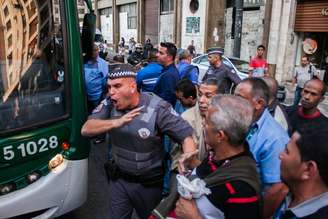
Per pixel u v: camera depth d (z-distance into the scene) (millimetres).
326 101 10312
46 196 3004
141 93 2713
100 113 2742
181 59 5992
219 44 17438
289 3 12383
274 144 2258
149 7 24016
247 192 1626
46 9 3104
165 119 2594
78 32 3236
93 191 4555
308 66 8219
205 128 1872
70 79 3129
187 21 18953
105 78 5652
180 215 1728
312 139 1410
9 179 2850
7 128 2828
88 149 3318
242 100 1834
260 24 14055
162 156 2777
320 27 11508
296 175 1450
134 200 2807
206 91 2820
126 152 2691
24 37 3039
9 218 2887
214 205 1659
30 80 3006
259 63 9438
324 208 1374
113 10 30594
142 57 14656
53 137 3029
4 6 2967
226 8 17109
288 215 1483
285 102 10086
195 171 1956
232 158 1778
